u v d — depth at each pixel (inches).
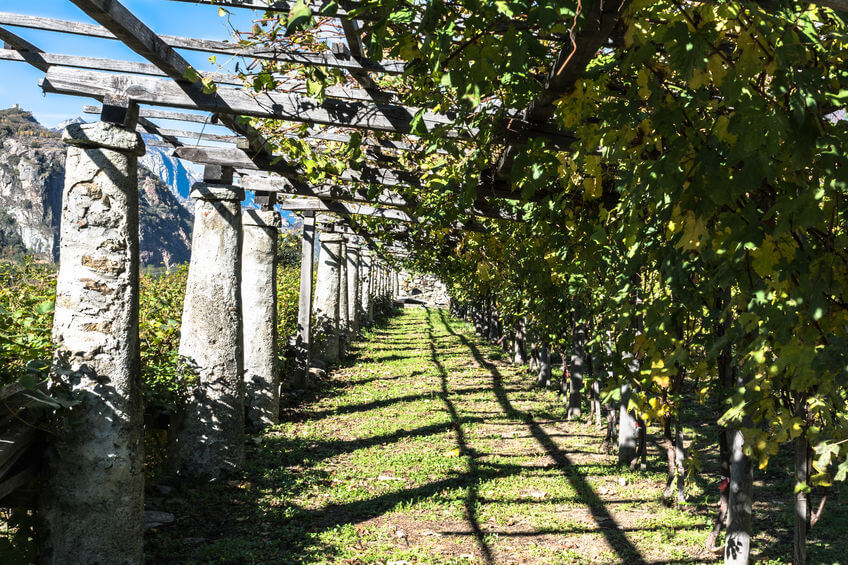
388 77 175.5
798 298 73.3
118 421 148.6
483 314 895.7
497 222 335.0
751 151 66.8
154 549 174.4
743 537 152.7
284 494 228.7
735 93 70.7
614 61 101.5
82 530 144.9
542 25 81.0
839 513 205.8
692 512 212.4
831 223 75.7
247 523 200.5
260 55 149.4
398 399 434.9
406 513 212.1
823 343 80.4
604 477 256.2
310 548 177.9
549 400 437.1
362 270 981.2
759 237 74.8
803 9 75.9
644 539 187.5
